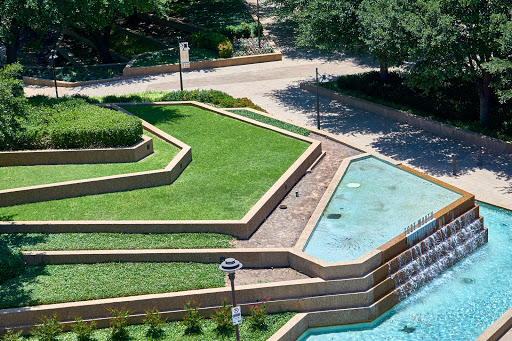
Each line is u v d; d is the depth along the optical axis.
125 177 26.91
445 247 24.42
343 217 24.73
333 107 40.16
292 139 31.94
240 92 43.19
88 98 38.94
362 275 21.34
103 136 29.00
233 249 22.66
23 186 26.39
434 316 21.56
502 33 28.72
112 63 49.41
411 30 31.02
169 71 48.22
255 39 52.19
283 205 26.25
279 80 45.38
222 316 20.16
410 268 22.89
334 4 36.06
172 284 21.22
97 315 20.44
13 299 20.44
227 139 32.22
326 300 21.17
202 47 51.56
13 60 43.25
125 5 42.88
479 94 33.50
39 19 37.38
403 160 32.12
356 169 29.22
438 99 36.62
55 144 29.16
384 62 34.69
